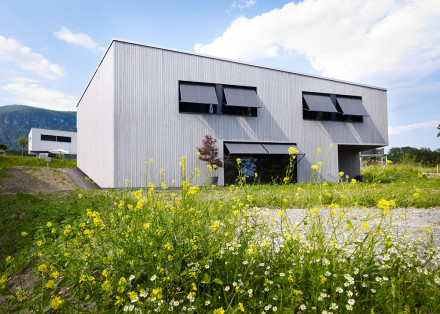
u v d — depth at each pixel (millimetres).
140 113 13633
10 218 5480
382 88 19281
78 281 2115
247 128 15680
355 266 2047
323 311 1613
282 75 16734
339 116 18141
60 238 3432
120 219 3572
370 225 4141
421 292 1871
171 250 2232
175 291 1965
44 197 7910
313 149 17078
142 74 13797
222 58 15453
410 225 4547
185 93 14344
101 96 16156
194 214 2775
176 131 14305
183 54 14711
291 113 16766
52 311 2193
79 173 21672
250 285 1994
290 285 1802
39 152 48188
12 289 2881
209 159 13797
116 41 13352
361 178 20094
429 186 10797
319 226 2330
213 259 2197
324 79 17781
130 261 2201
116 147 13086
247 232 2539
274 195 7094
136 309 1744
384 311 1735
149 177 13633
